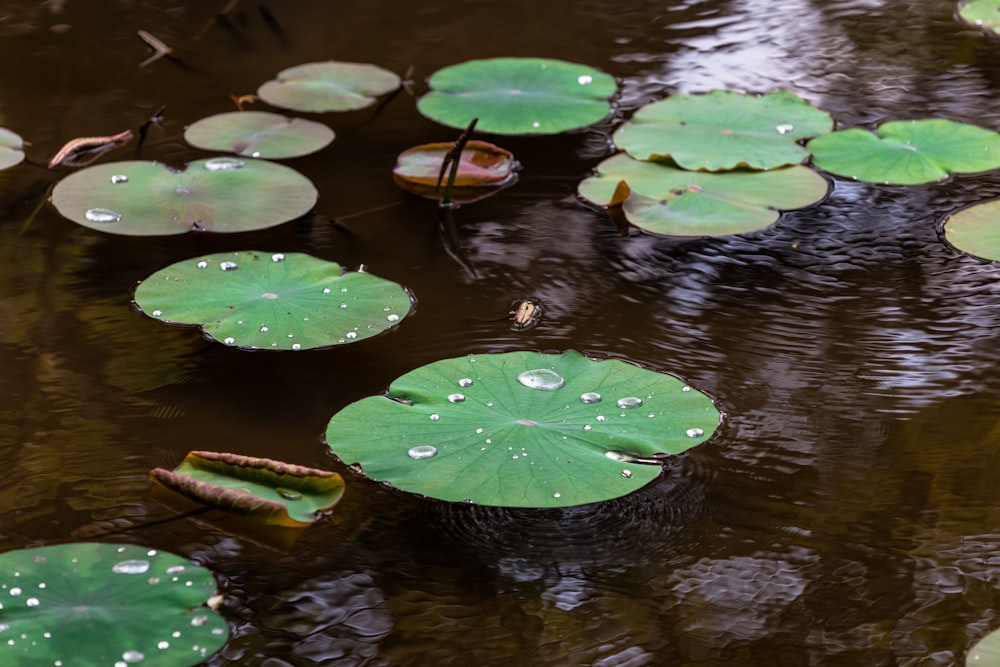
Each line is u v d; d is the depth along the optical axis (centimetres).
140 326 324
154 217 338
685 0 400
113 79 372
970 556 301
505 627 297
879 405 315
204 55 380
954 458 310
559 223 341
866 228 340
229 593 298
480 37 386
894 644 295
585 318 326
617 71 375
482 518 305
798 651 295
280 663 294
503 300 328
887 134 355
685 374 318
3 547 301
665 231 338
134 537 302
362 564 301
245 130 357
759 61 377
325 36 387
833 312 327
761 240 338
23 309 326
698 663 294
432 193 347
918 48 380
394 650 295
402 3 399
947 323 325
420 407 311
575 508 306
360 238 338
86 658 290
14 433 312
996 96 366
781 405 315
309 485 305
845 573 300
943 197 345
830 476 308
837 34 386
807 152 352
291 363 320
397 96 369
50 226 339
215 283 327
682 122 358
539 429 308
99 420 313
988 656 292
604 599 299
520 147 357
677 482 308
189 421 313
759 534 304
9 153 350
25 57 378
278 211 340
